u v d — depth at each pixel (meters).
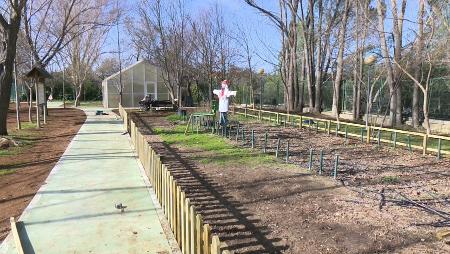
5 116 15.39
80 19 32.28
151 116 26.69
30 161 10.81
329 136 16.00
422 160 11.04
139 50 46.97
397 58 18.38
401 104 22.55
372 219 6.16
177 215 5.13
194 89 40.72
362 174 9.20
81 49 44.03
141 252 4.88
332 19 27.95
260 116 22.83
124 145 13.13
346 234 5.59
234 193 7.62
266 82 37.97
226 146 13.16
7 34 15.13
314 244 5.28
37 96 19.73
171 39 33.56
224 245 4.61
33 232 5.50
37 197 7.10
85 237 5.33
